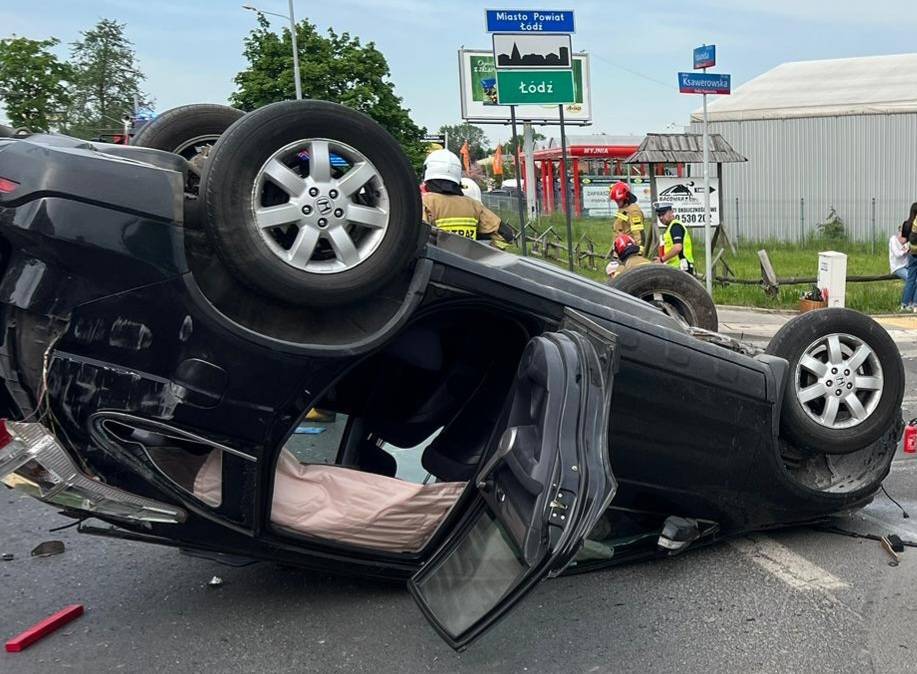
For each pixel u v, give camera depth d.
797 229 27.86
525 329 3.96
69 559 4.65
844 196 27.23
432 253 3.70
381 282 3.52
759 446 4.43
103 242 3.17
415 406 4.75
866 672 3.52
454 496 4.00
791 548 4.79
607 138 44.56
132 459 3.37
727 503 4.50
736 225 28.61
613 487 3.32
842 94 28.48
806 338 4.64
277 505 3.73
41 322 3.28
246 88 32.78
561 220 35.00
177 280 3.25
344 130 3.38
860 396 4.84
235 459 3.47
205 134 4.94
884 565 4.56
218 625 3.93
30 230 3.12
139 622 3.96
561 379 3.40
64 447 3.32
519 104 10.45
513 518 3.40
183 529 3.54
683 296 6.48
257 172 3.28
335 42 33.28
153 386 3.30
